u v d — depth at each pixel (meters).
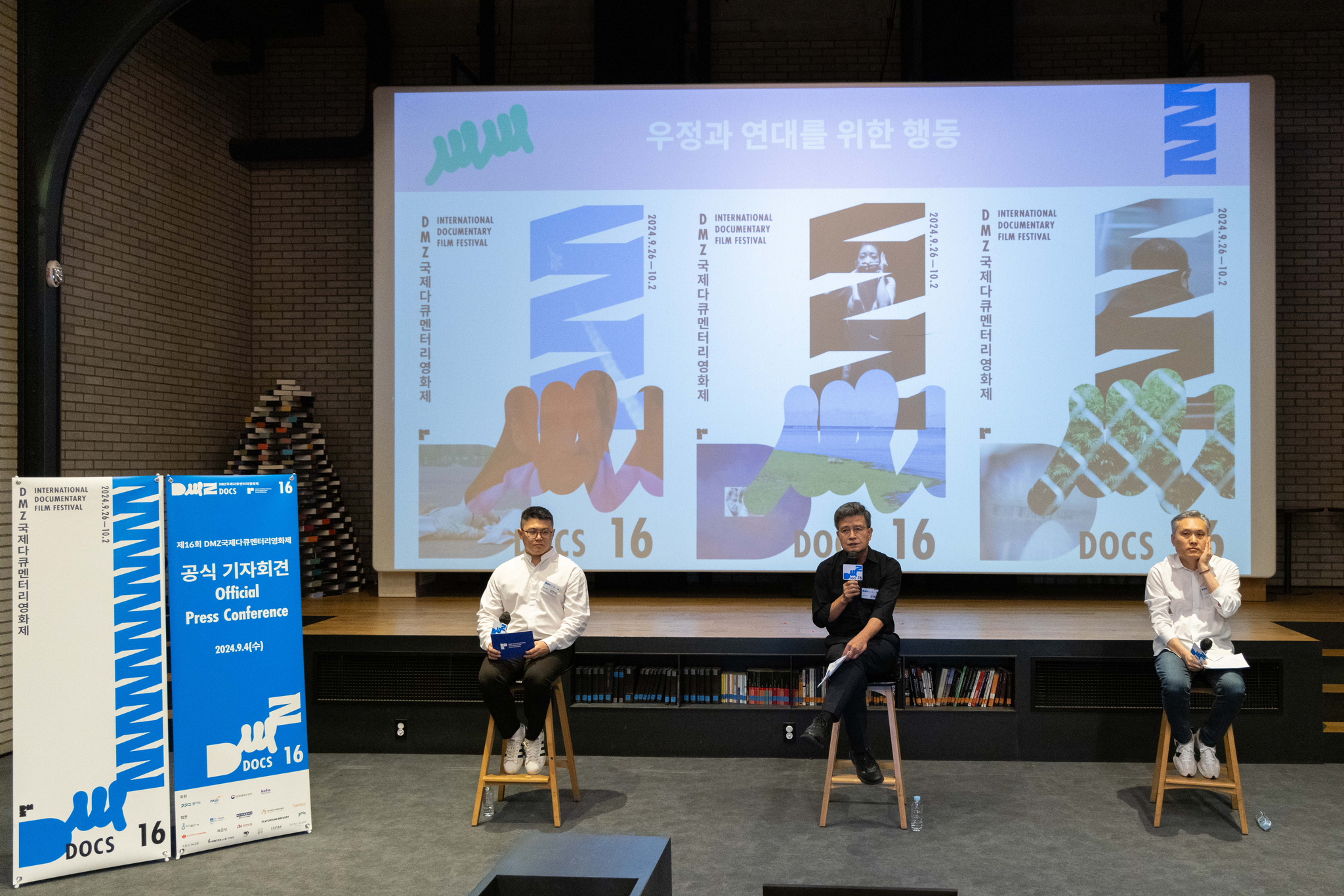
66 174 4.67
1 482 4.65
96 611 3.39
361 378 7.26
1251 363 5.70
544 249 5.93
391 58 7.28
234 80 7.11
